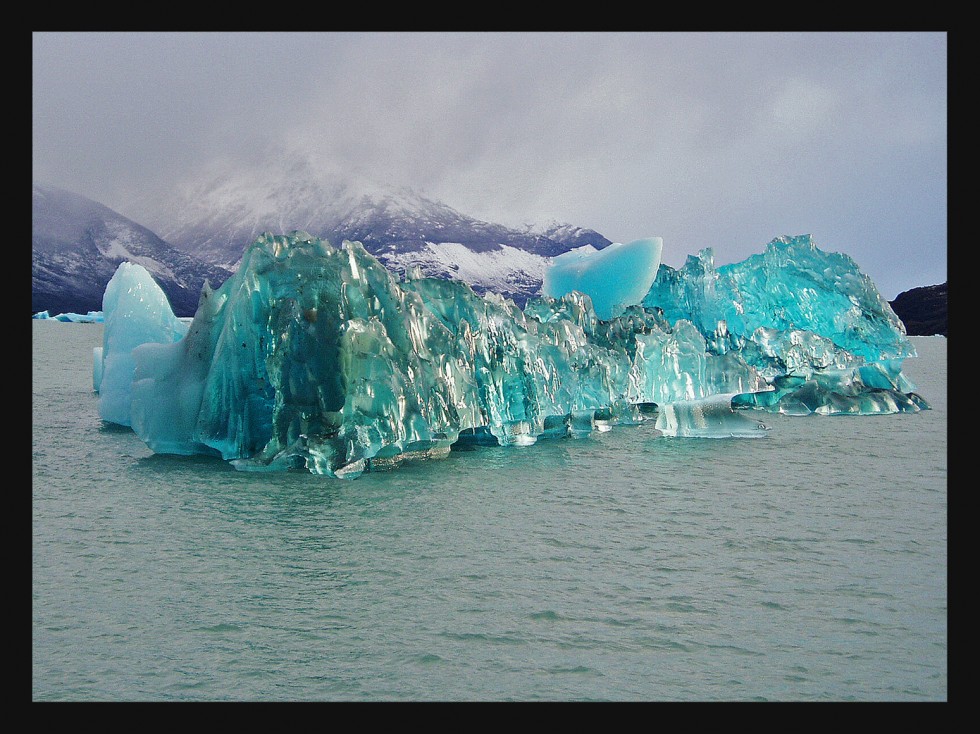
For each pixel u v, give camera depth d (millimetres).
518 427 19562
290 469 16016
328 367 15883
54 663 7680
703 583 9758
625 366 23422
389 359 16344
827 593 9445
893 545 11273
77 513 12695
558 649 7980
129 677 7418
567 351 21625
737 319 28391
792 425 23109
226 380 16797
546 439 20750
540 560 10539
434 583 9688
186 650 7930
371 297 17172
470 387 18281
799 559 10648
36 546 11039
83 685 7273
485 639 8180
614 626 8508
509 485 14977
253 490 14320
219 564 10344
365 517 12586
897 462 17328
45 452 17766
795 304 27781
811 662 7758
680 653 7926
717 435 20969
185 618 8664
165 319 23234
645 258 30422
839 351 25781
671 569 10242
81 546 11039
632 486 14961
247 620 8617
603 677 7438
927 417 24547
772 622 8633
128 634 8289
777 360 26094
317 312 16203
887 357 26391
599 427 22656
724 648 8031
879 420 23969
